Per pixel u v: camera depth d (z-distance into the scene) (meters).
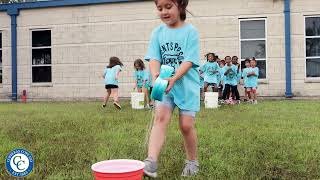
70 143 5.32
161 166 3.94
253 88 13.27
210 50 15.35
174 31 3.51
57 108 11.45
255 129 6.41
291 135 5.82
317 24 14.74
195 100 3.51
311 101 13.07
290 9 14.77
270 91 14.89
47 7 16.77
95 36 16.41
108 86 11.61
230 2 15.17
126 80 16.06
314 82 14.61
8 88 17.25
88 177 3.56
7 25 17.27
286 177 3.63
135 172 2.68
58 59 16.75
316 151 4.72
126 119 8.02
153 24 15.88
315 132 6.09
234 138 5.54
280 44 14.86
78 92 16.56
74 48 16.61
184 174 3.64
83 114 9.21
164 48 3.54
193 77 3.52
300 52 14.74
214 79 13.38
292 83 14.77
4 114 9.55
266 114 8.79
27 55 17.05
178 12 3.47
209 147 4.91
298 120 7.61
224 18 15.23
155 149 3.37
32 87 16.97
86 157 4.43
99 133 6.14
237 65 13.42
